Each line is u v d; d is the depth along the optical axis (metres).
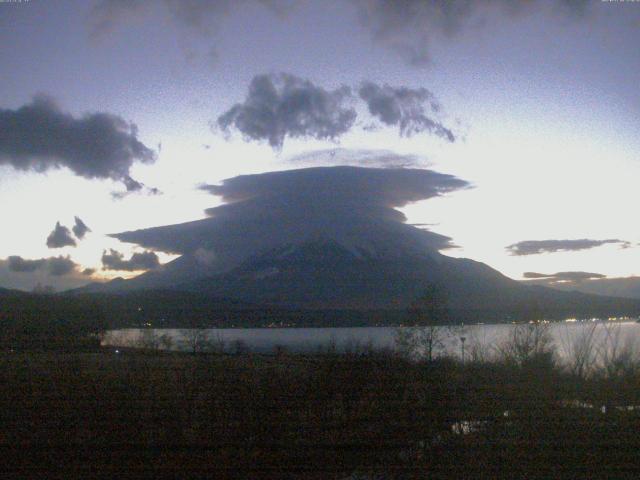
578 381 9.71
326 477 7.12
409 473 7.19
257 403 8.53
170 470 7.32
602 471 7.04
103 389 8.86
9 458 7.46
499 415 8.63
